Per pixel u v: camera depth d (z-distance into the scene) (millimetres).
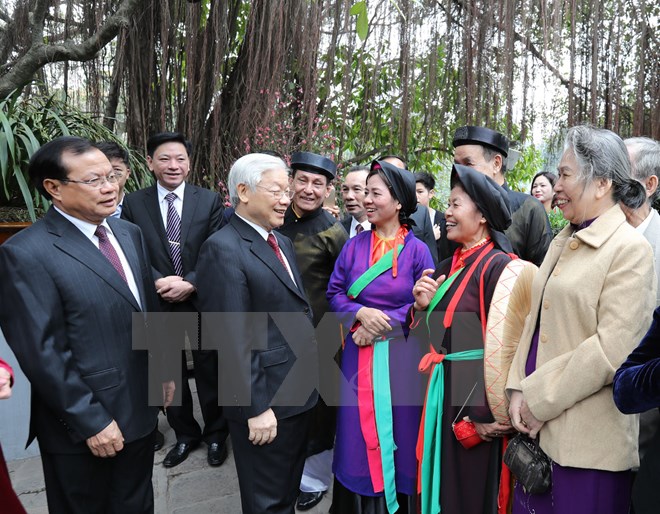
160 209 2463
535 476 1185
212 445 2510
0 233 2355
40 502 2154
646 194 1283
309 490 2184
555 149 3676
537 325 1294
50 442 1371
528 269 1403
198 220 2463
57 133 3061
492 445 1435
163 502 2170
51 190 1370
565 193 1204
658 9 3361
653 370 879
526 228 2051
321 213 2275
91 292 1354
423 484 1536
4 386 1132
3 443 2473
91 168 1347
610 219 1149
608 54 3475
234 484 2311
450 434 1487
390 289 1707
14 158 2477
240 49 3881
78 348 1342
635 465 1130
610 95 3486
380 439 1642
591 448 1111
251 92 3664
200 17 3666
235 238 1521
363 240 1846
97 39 2512
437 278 1638
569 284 1153
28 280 1264
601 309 1109
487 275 1455
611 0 3436
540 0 3428
